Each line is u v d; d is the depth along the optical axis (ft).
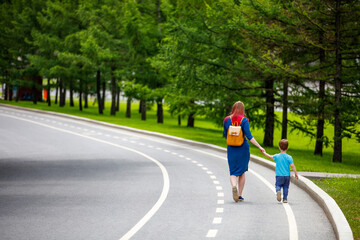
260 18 122.11
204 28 135.95
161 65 180.45
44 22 256.32
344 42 119.24
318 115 129.08
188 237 38.47
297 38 116.88
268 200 54.44
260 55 124.57
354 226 40.96
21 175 73.31
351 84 130.62
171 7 197.88
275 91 146.20
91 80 271.90
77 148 111.14
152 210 48.73
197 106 150.51
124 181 67.87
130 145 119.65
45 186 63.57
